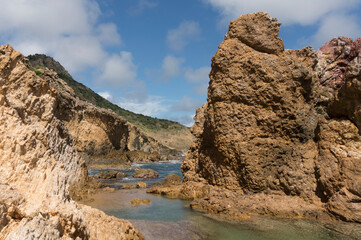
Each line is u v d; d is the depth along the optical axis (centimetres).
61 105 4162
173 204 1617
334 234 1051
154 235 1048
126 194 1964
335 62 1961
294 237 1031
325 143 1462
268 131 1627
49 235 546
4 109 759
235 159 1628
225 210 1395
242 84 1694
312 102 1720
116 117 5919
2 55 935
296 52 1831
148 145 8044
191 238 1025
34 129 795
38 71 3972
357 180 1215
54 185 709
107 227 833
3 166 643
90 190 1945
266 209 1354
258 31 1764
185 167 2188
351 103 1425
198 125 2334
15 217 542
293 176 1459
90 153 4975
